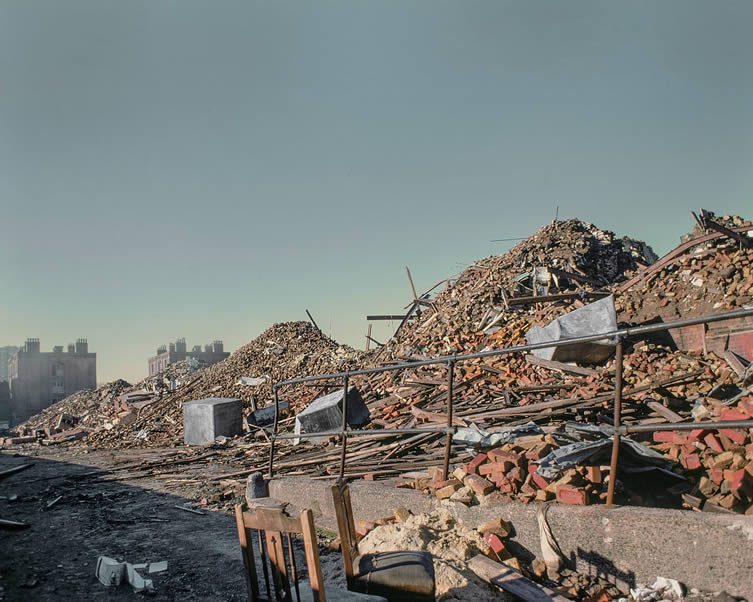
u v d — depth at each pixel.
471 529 4.99
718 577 3.72
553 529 4.50
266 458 11.57
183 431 19.69
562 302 16.95
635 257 22.19
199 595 4.41
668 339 12.80
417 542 4.77
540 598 3.88
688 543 3.85
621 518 4.16
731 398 8.74
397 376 15.88
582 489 4.63
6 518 7.51
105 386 39.34
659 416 8.66
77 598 4.36
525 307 17.42
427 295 24.45
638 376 10.98
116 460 14.61
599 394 10.10
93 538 6.31
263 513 3.18
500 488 5.14
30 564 5.30
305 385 20.61
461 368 13.95
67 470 12.93
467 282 22.38
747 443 5.04
